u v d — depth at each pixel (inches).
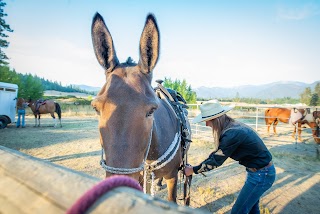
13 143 331.0
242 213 92.3
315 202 158.4
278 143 376.2
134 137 57.8
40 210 17.8
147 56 71.2
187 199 116.1
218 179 201.0
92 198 15.1
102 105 61.1
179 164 103.0
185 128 109.3
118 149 55.3
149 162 82.0
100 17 73.4
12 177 23.8
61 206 17.1
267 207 150.6
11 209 19.9
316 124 377.1
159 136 81.0
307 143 380.2
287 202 157.8
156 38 69.4
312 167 239.9
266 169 89.5
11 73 1204.5
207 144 357.4
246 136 84.7
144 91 65.2
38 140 362.9
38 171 23.1
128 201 14.9
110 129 57.4
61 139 380.2
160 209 13.8
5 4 835.4
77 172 22.2
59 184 19.7
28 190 20.7
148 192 88.4
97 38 73.5
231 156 93.4
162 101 107.9
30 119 743.7
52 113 546.3
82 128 536.4
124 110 58.4
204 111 94.0
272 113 480.1
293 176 209.9
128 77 67.2
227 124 94.4
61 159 257.1
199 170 89.7
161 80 131.6
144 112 61.0
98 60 74.5
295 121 399.2
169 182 101.5
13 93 508.7
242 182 193.5
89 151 299.4
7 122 499.8
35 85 1625.2
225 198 161.9
